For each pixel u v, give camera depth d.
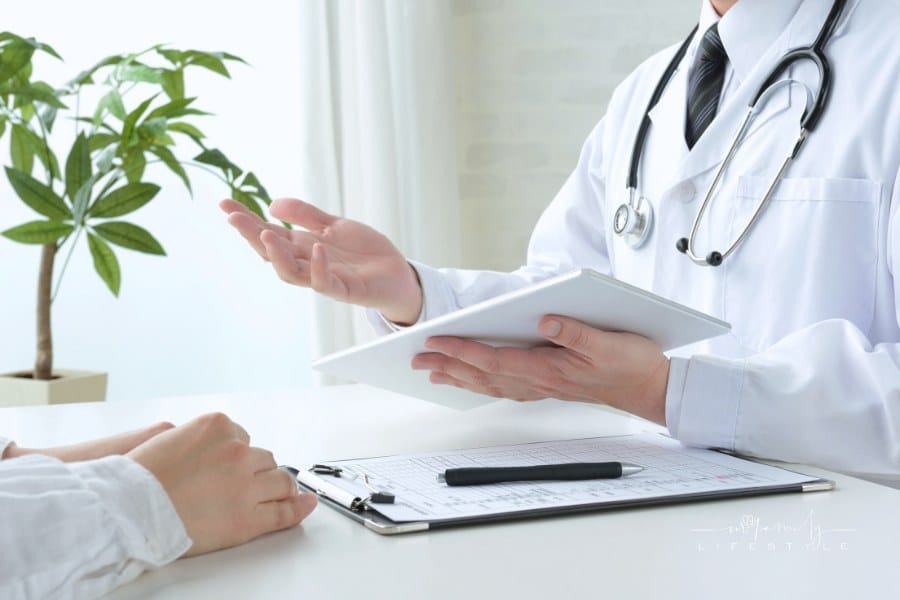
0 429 0.93
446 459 0.80
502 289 1.26
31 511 0.49
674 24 2.56
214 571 0.55
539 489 0.69
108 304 2.46
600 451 0.84
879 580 0.52
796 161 1.13
